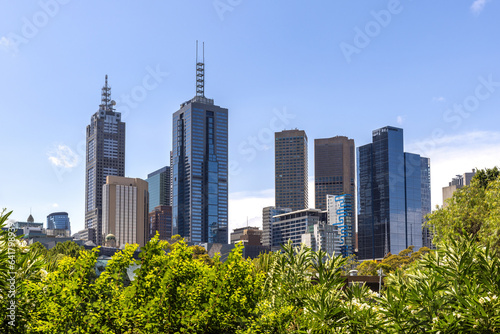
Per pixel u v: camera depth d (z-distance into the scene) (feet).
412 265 32.42
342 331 27.61
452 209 125.80
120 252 26.55
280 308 29.91
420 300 25.61
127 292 25.84
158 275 26.63
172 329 26.27
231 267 28.45
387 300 26.12
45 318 25.16
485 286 26.30
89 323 24.86
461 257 26.96
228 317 28.17
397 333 25.14
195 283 27.63
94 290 25.99
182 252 27.76
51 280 26.20
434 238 123.54
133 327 25.55
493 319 22.82
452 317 23.36
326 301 29.50
